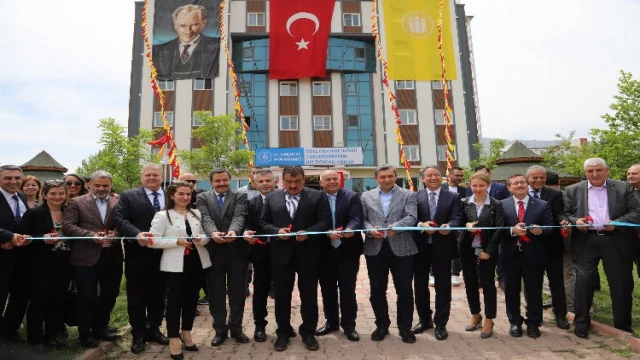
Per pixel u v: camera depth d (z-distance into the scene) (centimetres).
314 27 2383
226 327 495
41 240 445
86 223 468
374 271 498
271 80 3142
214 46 2295
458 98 3153
